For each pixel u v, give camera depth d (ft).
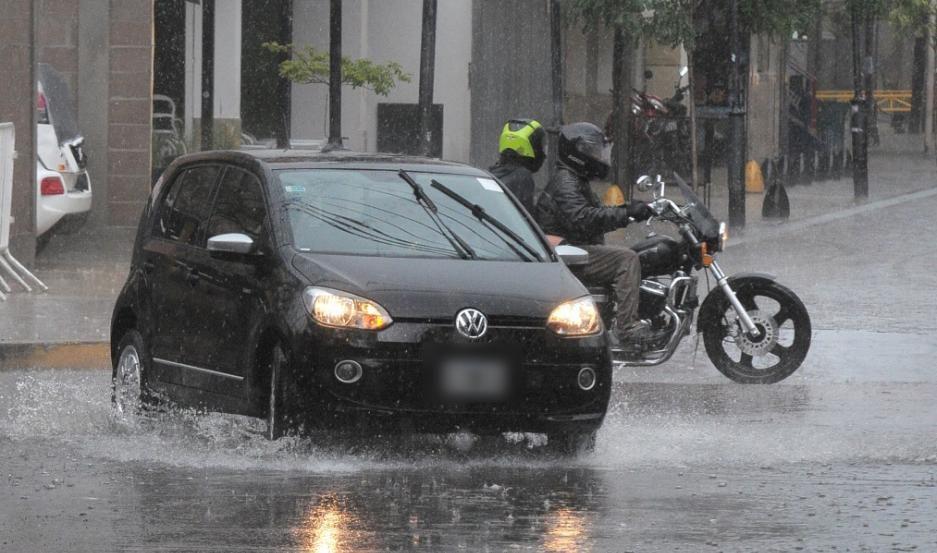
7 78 180.75
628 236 244.63
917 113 624.59
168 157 251.39
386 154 106.63
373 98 316.60
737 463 93.04
